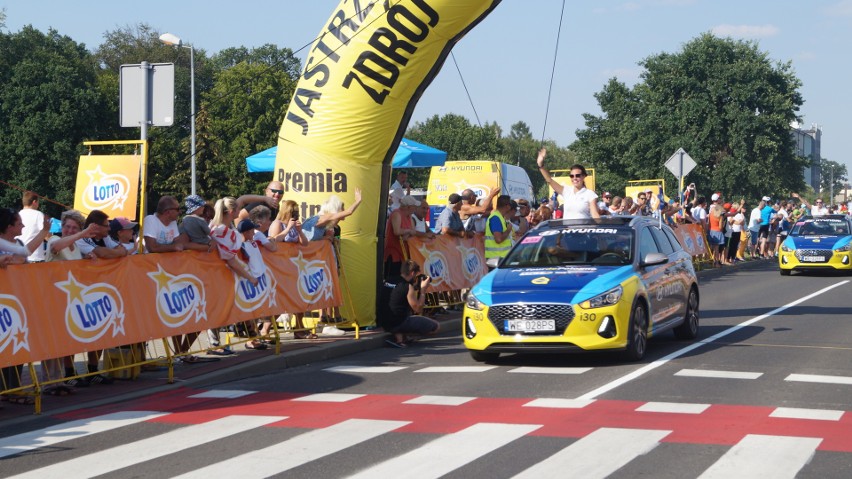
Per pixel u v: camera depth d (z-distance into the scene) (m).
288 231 12.39
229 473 6.16
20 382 8.83
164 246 10.34
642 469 6.00
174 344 10.71
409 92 13.78
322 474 6.06
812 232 27.41
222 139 67.75
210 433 7.46
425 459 6.38
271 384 10.00
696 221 28.41
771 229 36.69
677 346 12.13
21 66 56.22
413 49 13.43
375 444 6.87
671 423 7.38
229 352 11.73
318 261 12.82
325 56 13.70
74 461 6.65
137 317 9.60
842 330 13.72
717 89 61.59
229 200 10.98
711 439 6.79
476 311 10.76
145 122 11.48
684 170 28.11
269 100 67.62
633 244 11.63
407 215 14.16
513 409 8.09
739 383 9.25
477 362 11.12
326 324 13.23
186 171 57.03
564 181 34.16
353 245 13.63
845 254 25.91
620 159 66.88
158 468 6.36
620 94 69.06
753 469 5.96
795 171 62.91
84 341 8.95
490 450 6.59
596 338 10.33
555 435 7.01
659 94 64.25
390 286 13.12
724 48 62.91
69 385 9.42
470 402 8.48
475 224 17.52
